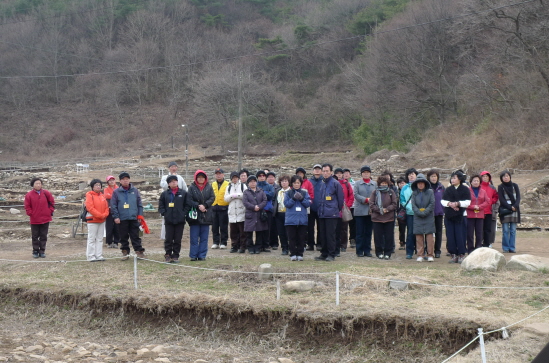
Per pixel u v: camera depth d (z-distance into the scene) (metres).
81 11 103.06
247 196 11.95
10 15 102.31
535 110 33.62
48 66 94.69
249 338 7.53
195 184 11.34
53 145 81.00
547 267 9.17
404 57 49.69
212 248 13.27
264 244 12.79
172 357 7.03
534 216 18.78
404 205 11.59
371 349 6.89
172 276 9.88
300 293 8.45
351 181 13.38
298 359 6.96
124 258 11.50
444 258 11.58
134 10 100.38
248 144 71.25
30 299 9.27
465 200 10.62
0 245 15.14
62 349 7.42
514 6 35.31
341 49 77.75
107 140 80.12
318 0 96.56
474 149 35.16
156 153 67.69
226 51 87.69
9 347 7.55
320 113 70.19
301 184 11.72
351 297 8.05
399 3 68.62
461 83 42.31
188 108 86.12
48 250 13.82
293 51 81.31
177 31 96.00
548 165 28.09
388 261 11.12
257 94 72.50
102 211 11.44
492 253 9.43
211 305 8.00
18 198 28.86
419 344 6.72
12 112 88.50
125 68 91.06
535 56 34.22
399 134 49.06
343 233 12.76
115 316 8.52
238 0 106.12
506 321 6.64
